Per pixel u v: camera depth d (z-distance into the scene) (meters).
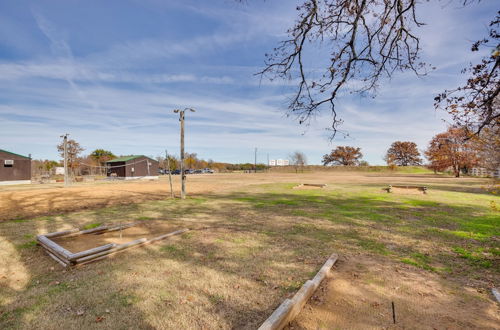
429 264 4.89
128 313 3.30
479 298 3.59
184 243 6.25
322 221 8.66
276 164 90.94
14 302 3.59
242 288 3.94
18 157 28.86
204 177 42.72
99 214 10.05
